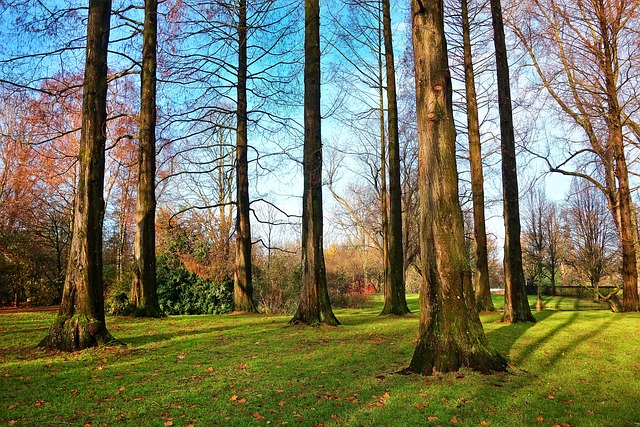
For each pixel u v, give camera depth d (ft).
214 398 17.61
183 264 66.80
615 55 56.90
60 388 18.63
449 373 20.89
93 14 28.73
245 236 57.82
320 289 39.75
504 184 46.01
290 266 95.45
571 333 35.55
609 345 30.17
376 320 45.96
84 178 27.43
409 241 104.68
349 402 17.30
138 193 45.21
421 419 15.51
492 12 48.52
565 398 18.34
